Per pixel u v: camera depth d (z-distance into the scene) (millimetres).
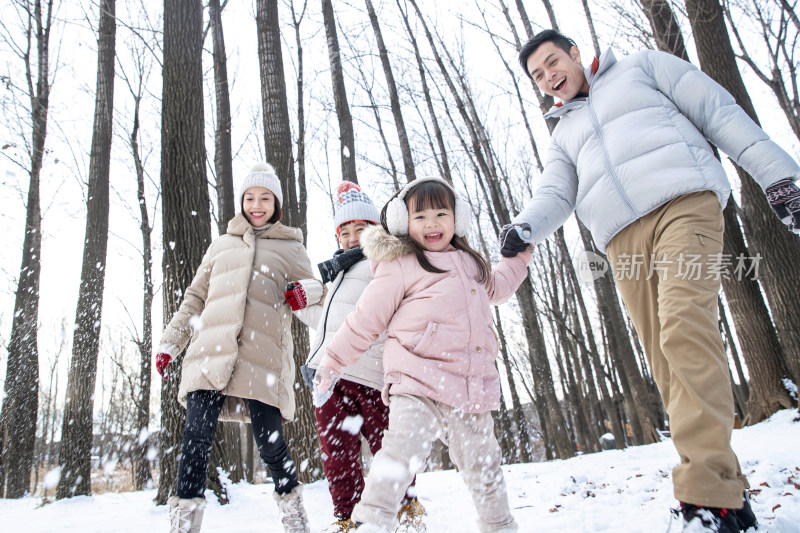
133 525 3186
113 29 9742
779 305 7242
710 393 1650
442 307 1856
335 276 2684
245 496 4207
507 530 1771
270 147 6816
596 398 21672
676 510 1806
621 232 2150
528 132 14797
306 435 5840
